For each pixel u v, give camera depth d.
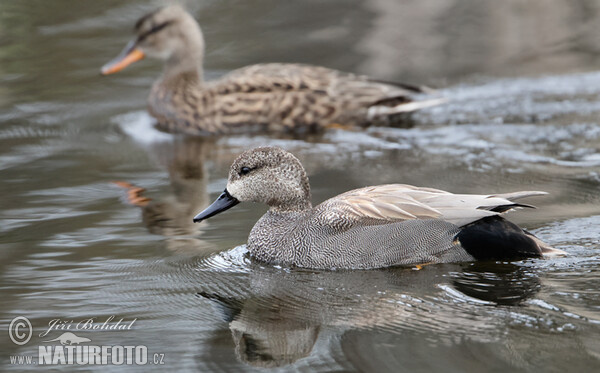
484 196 11.12
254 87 18.03
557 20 23.23
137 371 8.33
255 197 11.77
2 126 17.84
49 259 11.38
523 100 18.66
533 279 10.28
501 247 10.87
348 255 11.06
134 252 11.63
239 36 22.44
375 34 22.56
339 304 9.82
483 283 10.26
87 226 12.65
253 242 11.69
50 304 9.96
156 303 10.00
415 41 22.12
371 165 15.34
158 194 14.15
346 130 17.72
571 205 12.94
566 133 16.69
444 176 14.62
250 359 8.52
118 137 17.50
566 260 10.82
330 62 20.78
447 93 19.25
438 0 24.56
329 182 14.39
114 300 10.09
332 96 17.98
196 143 17.22
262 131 17.97
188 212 13.27
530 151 15.84
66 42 21.73
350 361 8.35
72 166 15.72
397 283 10.38
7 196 14.05
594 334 8.73
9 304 9.95
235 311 9.74
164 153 16.53
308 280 10.67
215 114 17.88
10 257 11.45
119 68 18.69
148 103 18.56
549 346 8.47
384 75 20.12
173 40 18.41
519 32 22.52
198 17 23.55
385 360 8.33
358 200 11.45
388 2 24.42
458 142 16.52
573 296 9.73
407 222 11.05
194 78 18.44
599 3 24.16
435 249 10.96
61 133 17.59
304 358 8.47
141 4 23.95
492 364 8.12
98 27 22.53
